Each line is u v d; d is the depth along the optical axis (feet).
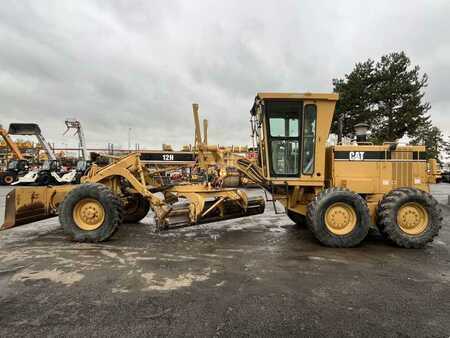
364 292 8.95
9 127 56.85
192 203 15.25
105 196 14.46
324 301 8.32
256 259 12.18
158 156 29.63
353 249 13.80
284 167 15.90
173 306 7.95
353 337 6.59
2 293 8.79
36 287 9.21
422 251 13.55
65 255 12.56
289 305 8.05
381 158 15.79
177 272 10.57
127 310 7.72
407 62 71.82
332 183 15.75
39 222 20.20
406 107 68.85
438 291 9.07
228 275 10.30
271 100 15.60
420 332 6.81
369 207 15.12
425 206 14.03
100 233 14.46
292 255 12.77
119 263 11.54
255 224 20.01
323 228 13.98
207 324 7.06
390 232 13.97
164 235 16.48
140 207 19.65
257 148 18.37
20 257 12.26
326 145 16.14
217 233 17.15
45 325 7.02
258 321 7.22
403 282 9.78
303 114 15.52
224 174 16.26
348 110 72.59
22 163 61.36
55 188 16.48
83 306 7.95
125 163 15.76
